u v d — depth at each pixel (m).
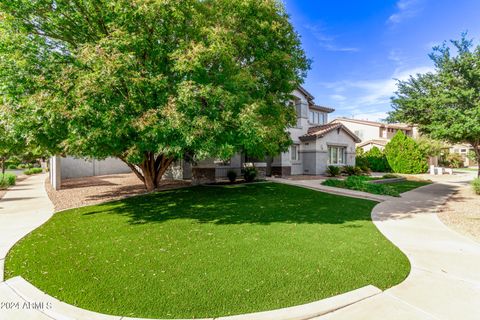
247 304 3.37
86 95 6.18
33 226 7.25
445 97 12.20
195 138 6.90
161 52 7.69
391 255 5.01
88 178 21.47
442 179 20.78
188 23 8.12
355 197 11.87
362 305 3.37
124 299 3.50
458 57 12.36
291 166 22.61
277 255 5.02
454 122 12.10
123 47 6.90
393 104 15.52
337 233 6.45
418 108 13.98
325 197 11.70
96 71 6.12
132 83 6.63
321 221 7.68
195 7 8.61
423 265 4.55
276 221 7.68
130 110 7.09
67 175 22.61
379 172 27.59
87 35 8.10
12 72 6.38
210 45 7.68
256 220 7.80
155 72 7.60
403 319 3.07
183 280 4.02
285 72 10.82
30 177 25.06
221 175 19.53
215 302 3.42
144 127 6.57
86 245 5.65
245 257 4.93
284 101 12.32
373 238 6.05
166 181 17.83
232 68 8.95
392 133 36.50
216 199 11.16
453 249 5.34
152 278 4.09
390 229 6.82
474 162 42.66
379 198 11.47
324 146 23.19
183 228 6.96
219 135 7.61
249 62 10.67
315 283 3.91
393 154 26.80
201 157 7.47
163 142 7.20
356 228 6.91
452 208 9.62
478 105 11.27
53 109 6.18
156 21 7.27
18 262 4.74
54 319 3.18
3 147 12.34
